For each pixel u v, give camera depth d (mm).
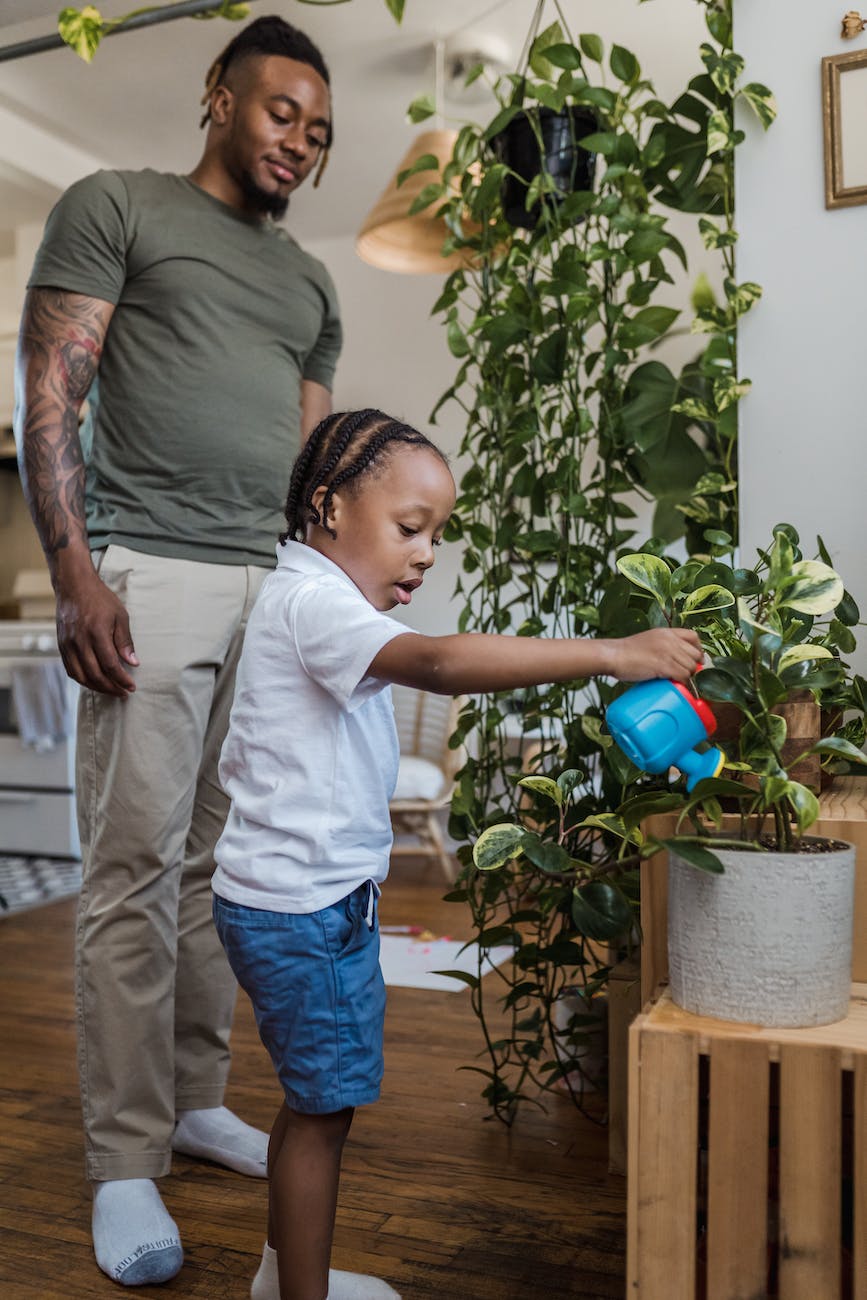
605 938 1163
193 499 1509
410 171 1815
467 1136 1628
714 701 978
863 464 1406
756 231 1454
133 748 1418
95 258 1443
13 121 3758
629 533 1683
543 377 1610
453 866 3979
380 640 952
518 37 3217
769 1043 806
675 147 1615
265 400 1585
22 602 4465
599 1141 1606
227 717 1582
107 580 1461
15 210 4219
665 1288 829
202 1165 1567
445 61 3328
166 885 1434
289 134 1549
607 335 1652
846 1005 868
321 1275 1058
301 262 1677
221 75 1590
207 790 1593
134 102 3658
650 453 1626
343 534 1083
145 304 1499
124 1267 1242
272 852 1060
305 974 1054
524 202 1836
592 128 1822
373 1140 1616
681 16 3086
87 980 1399
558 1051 1909
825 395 1422
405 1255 1292
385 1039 2051
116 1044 1378
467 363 1744
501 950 2631
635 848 1382
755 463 1459
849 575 1416
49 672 4020
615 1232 1341
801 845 925
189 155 4098
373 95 3545
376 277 4766
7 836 4172
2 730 4184
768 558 1209
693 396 1614
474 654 891
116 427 1506
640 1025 845
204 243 1531
